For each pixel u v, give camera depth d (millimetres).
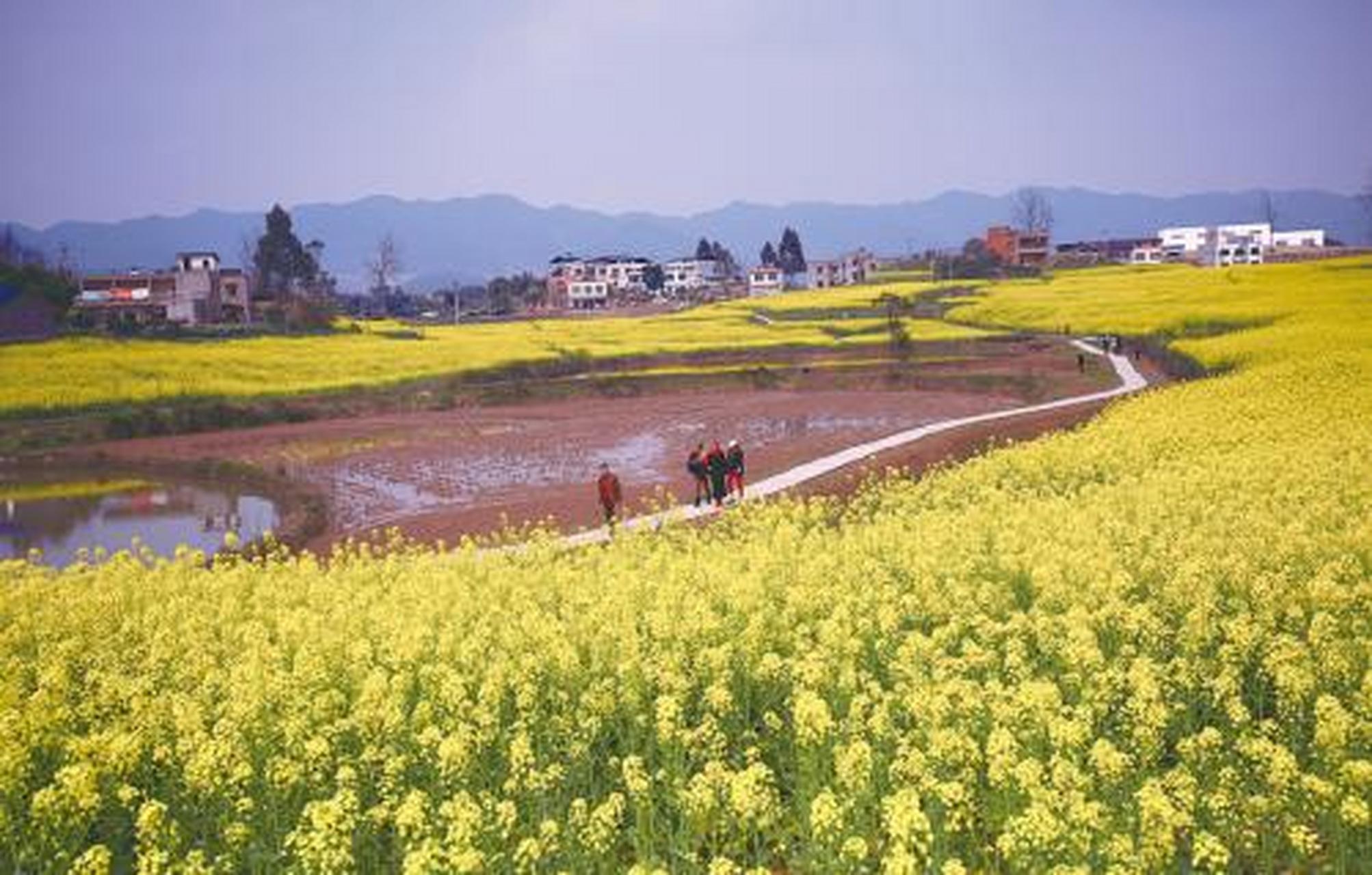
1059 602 18703
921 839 10828
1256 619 17422
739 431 62562
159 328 116312
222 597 22141
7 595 21797
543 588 22000
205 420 73062
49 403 73812
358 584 23422
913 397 74875
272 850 12375
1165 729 14750
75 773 11867
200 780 12695
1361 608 17734
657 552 24875
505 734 14414
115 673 16422
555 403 82000
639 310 185125
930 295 142125
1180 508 25875
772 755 14953
